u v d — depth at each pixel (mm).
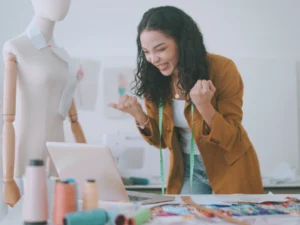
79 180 1138
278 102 2584
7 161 1404
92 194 955
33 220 902
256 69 2602
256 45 2656
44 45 1520
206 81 1333
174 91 1579
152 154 2488
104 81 2553
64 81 1549
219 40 2650
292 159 2553
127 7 2631
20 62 1472
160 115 1569
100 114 2525
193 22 1489
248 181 1536
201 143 1507
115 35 2615
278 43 2666
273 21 2660
